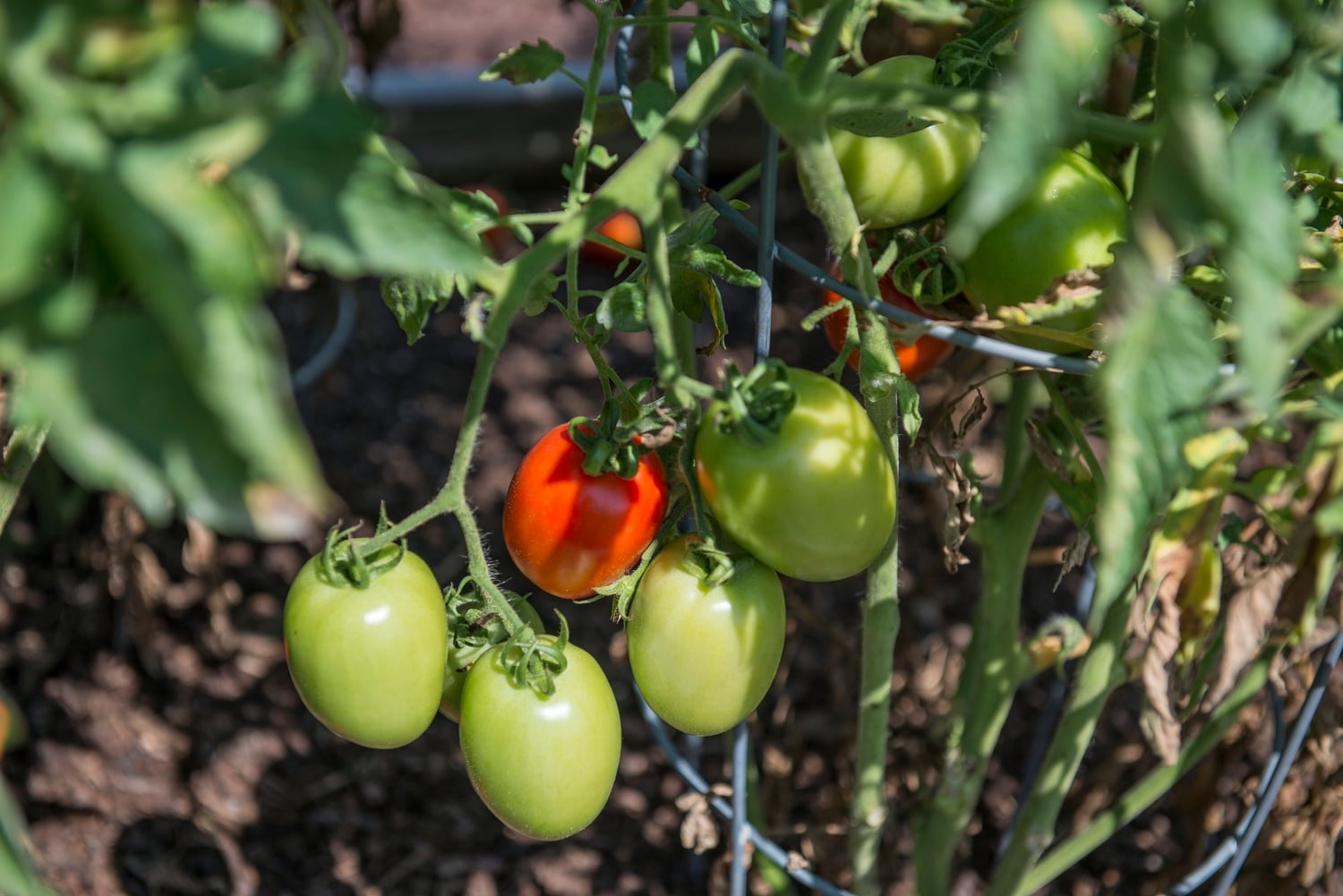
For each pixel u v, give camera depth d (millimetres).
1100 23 530
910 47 959
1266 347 548
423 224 546
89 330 504
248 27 514
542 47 735
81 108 500
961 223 517
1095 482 742
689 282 750
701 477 666
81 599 1339
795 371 672
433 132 1964
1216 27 558
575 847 1178
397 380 1668
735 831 896
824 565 668
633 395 708
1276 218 556
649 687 706
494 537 1454
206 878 1157
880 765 855
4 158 498
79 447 501
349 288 1415
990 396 1268
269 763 1241
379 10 986
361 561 672
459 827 1200
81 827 1182
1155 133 612
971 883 1134
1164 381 570
